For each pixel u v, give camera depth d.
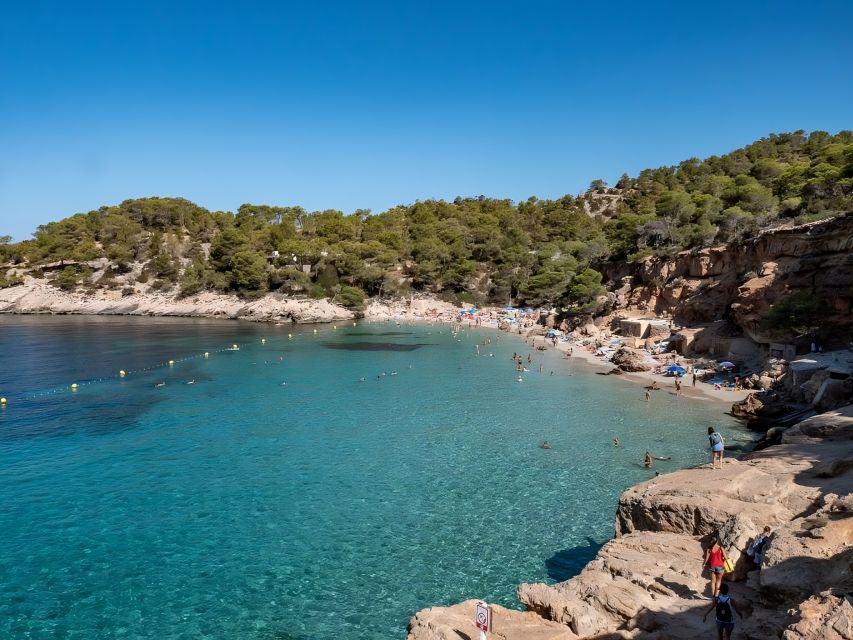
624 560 22.20
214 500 35.44
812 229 68.69
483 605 17.02
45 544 29.88
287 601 24.92
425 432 49.75
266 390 67.38
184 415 55.56
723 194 129.62
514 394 64.94
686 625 17.56
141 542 30.16
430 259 180.00
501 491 36.72
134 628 23.09
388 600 24.94
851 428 31.56
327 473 40.00
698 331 81.50
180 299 179.00
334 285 169.00
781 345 64.25
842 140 179.50
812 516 20.78
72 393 65.38
